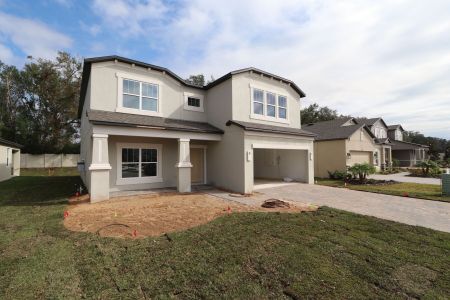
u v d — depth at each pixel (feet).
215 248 15.52
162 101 42.60
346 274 12.37
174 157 44.19
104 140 31.12
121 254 14.58
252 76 45.01
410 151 115.24
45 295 10.51
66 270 12.62
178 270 12.71
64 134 108.88
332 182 53.98
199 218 22.97
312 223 20.92
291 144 45.88
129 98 39.24
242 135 38.45
